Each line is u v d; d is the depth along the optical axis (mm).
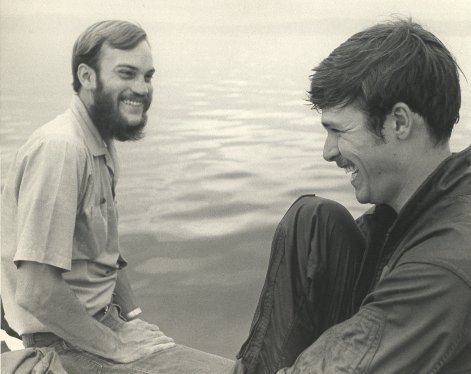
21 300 1812
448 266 988
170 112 12906
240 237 5094
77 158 1835
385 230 1255
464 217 1039
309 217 1327
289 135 10289
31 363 1820
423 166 1132
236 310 3781
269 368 1343
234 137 10039
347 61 1126
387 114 1100
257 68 22953
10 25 29641
